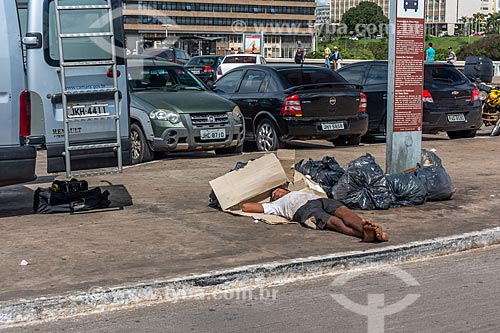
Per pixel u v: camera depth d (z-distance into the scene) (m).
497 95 16.61
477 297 5.94
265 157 8.58
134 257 6.62
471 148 14.24
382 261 6.85
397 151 9.38
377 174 8.65
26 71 7.78
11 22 7.49
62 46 7.79
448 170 11.47
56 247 6.94
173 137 11.98
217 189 8.50
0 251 6.79
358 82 15.67
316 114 13.31
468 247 7.43
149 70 13.28
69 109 7.87
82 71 7.94
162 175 10.93
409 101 9.38
